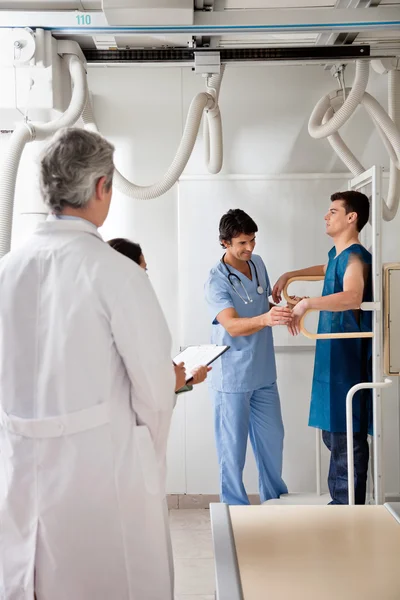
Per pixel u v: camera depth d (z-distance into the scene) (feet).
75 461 4.80
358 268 8.68
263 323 9.03
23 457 4.88
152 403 5.05
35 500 4.86
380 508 5.44
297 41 9.98
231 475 10.11
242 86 11.40
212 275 10.02
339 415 9.08
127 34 7.81
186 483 11.73
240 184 11.41
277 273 11.51
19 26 7.68
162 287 11.57
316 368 9.43
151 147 11.45
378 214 8.56
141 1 7.13
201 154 11.46
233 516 5.27
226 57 8.81
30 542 4.87
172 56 8.89
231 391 9.89
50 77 7.82
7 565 4.92
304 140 11.48
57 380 4.81
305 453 11.66
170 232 11.53
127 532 4.98
